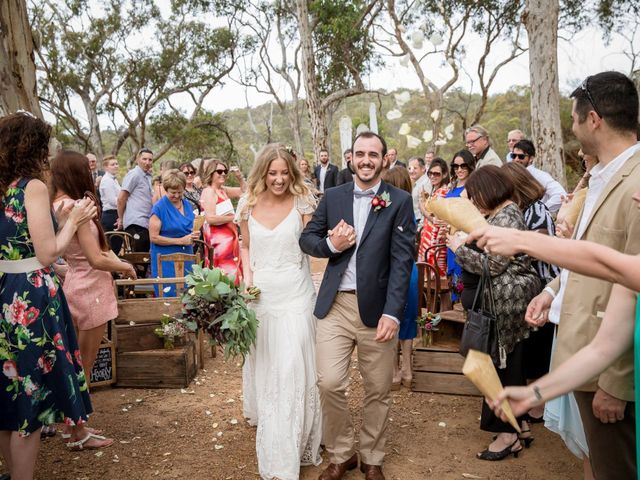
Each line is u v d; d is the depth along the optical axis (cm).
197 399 488
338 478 350
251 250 378
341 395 346
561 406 272
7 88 630
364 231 338
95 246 375
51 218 300
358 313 341
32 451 301
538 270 425
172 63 3159
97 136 3194
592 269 155
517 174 423
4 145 292
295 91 3175
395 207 337
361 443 356
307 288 377
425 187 874
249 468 372
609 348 178
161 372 510
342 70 2939
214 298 340
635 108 224
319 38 2897
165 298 529
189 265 613
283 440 346
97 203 392
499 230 163
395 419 448
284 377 351
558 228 298
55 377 305
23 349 294
